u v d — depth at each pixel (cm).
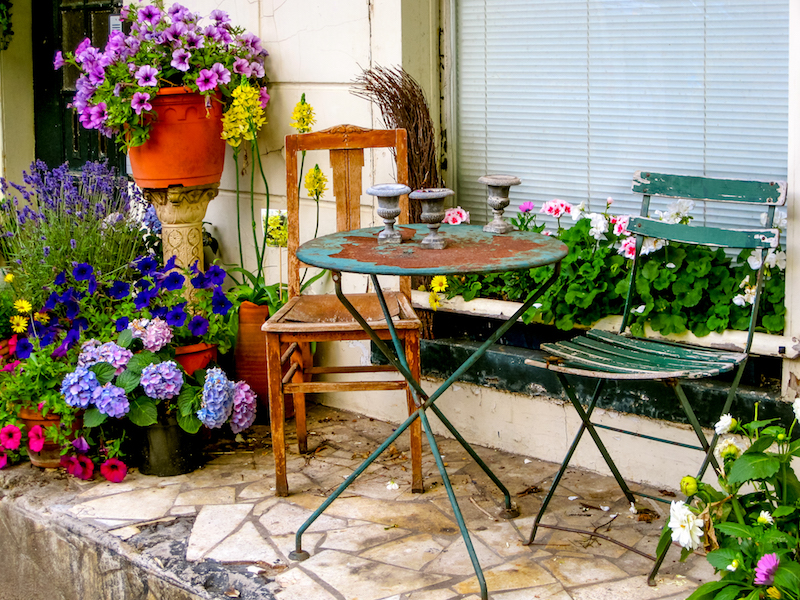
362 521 303
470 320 369
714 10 317
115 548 292
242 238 446
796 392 282
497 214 284
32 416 349
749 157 320
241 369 392
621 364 257
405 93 358
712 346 301
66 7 529
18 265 425
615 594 253
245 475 345
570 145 362
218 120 398
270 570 273
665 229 281
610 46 343
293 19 402
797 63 271
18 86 550
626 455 324
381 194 258
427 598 254
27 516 323
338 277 257
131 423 345
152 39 388
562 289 331
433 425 379
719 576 259
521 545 283
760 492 241
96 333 367
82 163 540
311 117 385
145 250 429
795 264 280
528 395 344
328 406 419
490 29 374
